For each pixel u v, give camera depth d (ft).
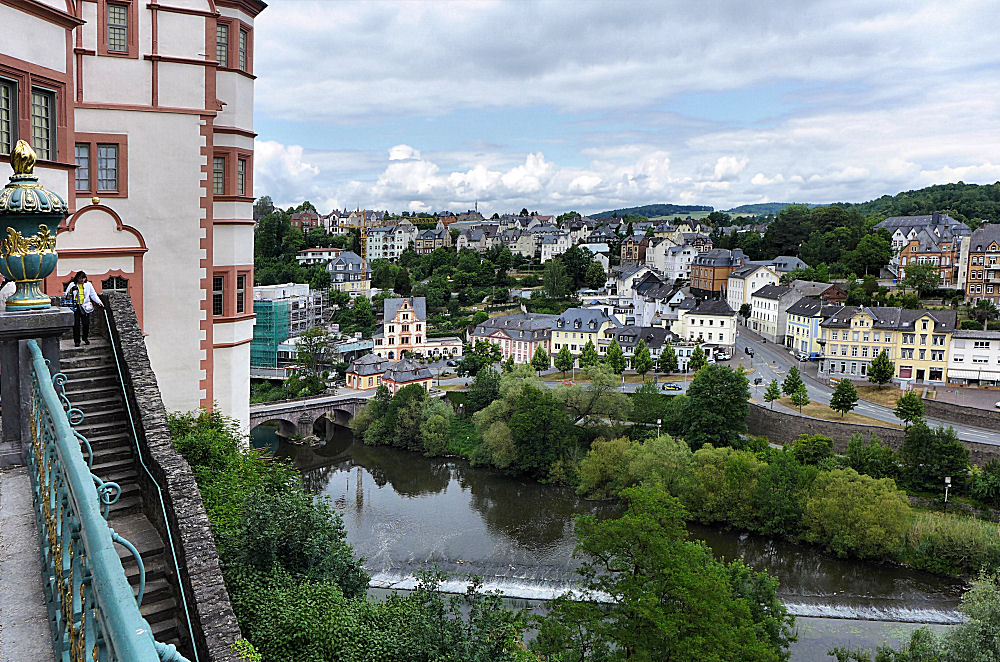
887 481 208.23
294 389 368.27
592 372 290.97
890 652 124.06
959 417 289.74
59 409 24.30
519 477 272.31
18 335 37.40
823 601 174.81
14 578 23.79
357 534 211.20
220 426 98.48
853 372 393.50
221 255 109.91
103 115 93.86
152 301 98.99
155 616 50.67
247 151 112.78
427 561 192.24
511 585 177.99
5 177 66.28
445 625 81.20
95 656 14.90
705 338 474.08
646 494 125.18
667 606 112.78
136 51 95.66
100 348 64.44
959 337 372.38
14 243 38.24
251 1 110.83
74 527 17.52
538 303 598.34
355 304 566.36
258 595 71.92
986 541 185.78
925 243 534.37
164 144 98.12
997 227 476.95
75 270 91.81
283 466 105.40
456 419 330.13
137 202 96.84
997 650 110.73
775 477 221.25
